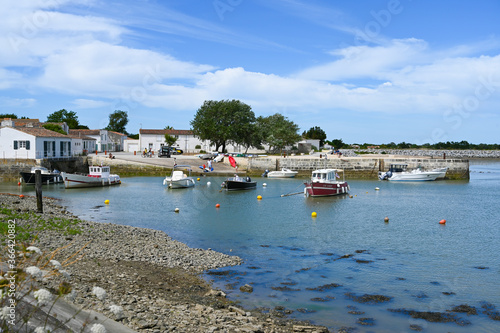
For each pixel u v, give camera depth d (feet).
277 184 192.65
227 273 54.08
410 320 40.29
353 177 235.61
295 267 57.93
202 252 63.57
